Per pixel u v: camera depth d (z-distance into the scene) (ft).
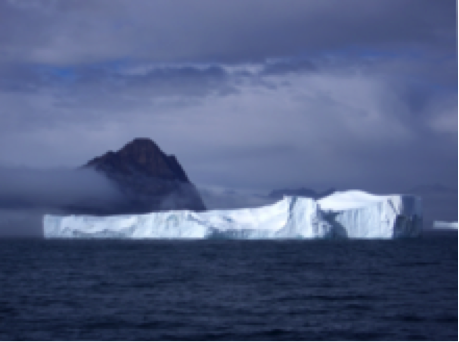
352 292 181.98
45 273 245.65
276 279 220.23
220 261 312.29
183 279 220.64
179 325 129.59
